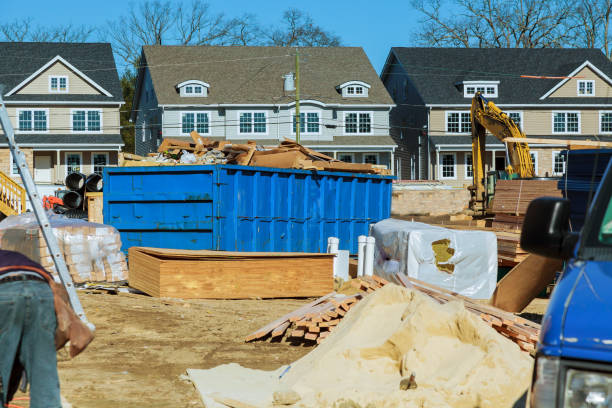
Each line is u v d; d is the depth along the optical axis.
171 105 46.66
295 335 9.66
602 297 3.53
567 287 3.71
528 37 65.00
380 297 7.89
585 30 63.94
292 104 47.75
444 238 13.45
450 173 50.25
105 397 6.83
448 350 6.72
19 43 47.75
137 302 12.27
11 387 4.86
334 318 10.00
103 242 13.78
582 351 3.32
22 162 5.93
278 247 15.90
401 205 42.53
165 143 18.48
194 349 9.16
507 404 6.01
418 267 13.38
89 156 45.94
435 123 50.16
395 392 6.23
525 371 6.11
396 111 56.19
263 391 7.02
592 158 12.92
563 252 4.14
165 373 7.93
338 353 7.11
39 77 45.47
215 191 14.42
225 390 7.02
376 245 15.59
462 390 6.10
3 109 5.97
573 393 3.31
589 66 51.03
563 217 4.15
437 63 52.81
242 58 50.66
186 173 14.70
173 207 14.85
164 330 10.22
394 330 7.21
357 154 49.84
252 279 13.24
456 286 13.43
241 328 10.58
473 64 52.41
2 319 4.39
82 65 47.06
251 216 15.20
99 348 9.01
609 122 51.19
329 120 48.62
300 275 13.53
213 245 14.47
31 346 4.51
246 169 14.95
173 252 12.95
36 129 45.16
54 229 13.23
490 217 30.47
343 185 17.75
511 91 50.91
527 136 50.66
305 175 16.61
